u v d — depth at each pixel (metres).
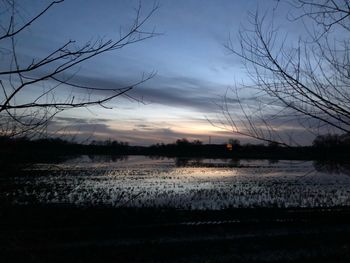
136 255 15.59
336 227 21.05
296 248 16.95
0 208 4.17
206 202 31.19
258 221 22.03
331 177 58.47
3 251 5.41
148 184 46.91
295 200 32.94
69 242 16.39
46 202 23.88
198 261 15.19
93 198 30.00
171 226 20.03
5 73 3.20
